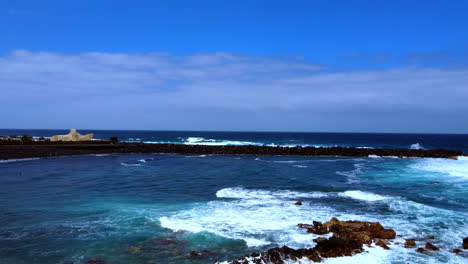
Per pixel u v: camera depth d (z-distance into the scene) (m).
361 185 19.69
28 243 9.64
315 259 8.30
